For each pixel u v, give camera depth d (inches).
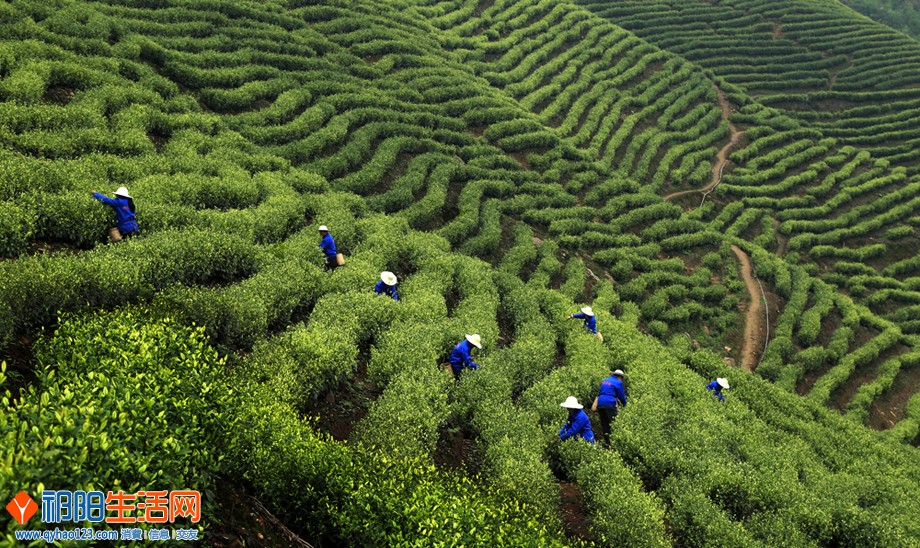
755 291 1831.9
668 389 893.2
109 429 289.4
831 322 1827.0
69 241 655.8
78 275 476.4
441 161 1610.5
